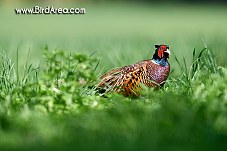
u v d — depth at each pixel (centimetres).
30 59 3061
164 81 2238
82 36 5581
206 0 12494
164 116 1641
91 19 9019
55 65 2152
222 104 1833
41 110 1825
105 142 1460
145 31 6819
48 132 1545
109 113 1708
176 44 3975
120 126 1591
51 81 2077
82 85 2155
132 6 12094
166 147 1416
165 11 11044
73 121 1667
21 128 1584
